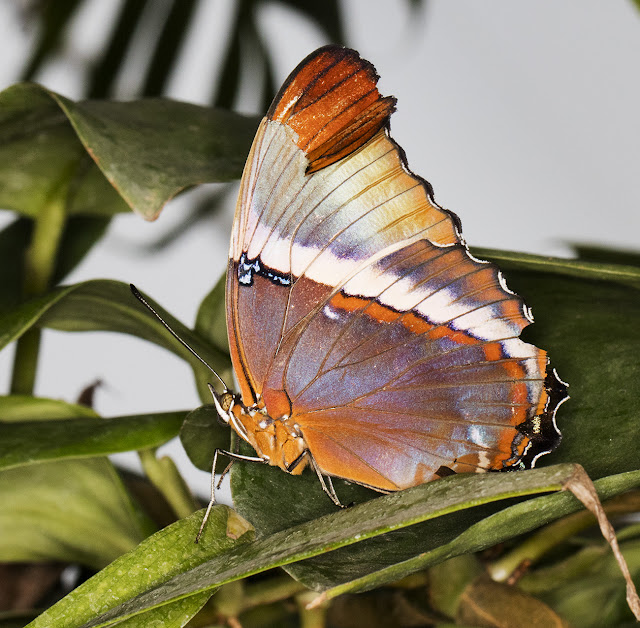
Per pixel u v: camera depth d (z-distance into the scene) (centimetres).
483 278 35
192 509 37
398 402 36
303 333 36
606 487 33
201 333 38
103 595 33
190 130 38
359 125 35
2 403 36
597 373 35
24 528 37
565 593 37
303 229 35
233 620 35
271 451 35
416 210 35
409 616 36
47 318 37
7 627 36
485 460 36
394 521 32
